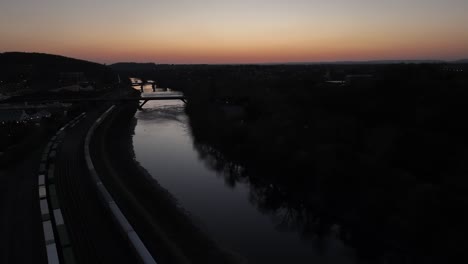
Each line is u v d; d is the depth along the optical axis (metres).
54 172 61.66
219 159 76.69
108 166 68.12
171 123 125.88
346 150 56.03
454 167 44.94
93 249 35.62
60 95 188.88
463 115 55.22
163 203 51.88
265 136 71.62
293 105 94.25
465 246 34.16
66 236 37.25
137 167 71.06
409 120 63.28
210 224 46.88
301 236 44.28
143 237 40.12
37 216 42.00
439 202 38.41
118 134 105.25
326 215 48.25
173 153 83.81
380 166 49.19
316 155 56.66
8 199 47.06
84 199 49.19
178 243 40.19
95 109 156.62
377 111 71.94
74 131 102.44
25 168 61.88
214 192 58.66
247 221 48.12
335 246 41.88
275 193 57.22
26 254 33.97
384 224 42.31
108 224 41.38
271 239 43.41
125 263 33.25
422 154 50.19
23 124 92.75
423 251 37.34
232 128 84.19
